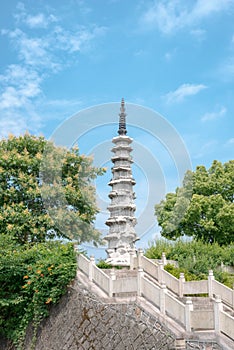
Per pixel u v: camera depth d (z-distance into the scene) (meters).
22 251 18.02
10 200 22.31
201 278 19.67
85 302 14.93
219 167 33.50
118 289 14.38
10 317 17.41
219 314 11.48
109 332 13.66
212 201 31.67
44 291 16.36
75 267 16.17
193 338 11.56
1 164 22.56
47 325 16.22
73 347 14.71
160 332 12.22
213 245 24.38
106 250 22.33
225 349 10.99
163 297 12.79
